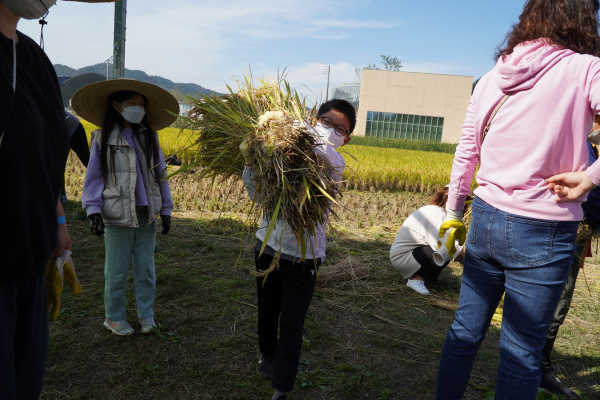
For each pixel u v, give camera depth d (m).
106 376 2.54
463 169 2.03
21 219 1.24
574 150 1.62
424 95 50.75
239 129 2.13
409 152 23.47
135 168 2.81
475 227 1.86
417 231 4.23
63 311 3.27
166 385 2.48
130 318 3.26
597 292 4.45
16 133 1.19
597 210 2.33
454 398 1.97
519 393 1.75
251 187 2.15
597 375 2.93
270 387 2.53
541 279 1.67
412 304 3.97
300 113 2.26
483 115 1.83
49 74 1.47
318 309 3.71
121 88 2.77
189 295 3.72
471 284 1.92
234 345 2.97
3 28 1.22
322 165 2.01
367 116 51.78
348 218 7.22
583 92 1.58
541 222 1.64
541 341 1.75
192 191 7.68
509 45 1.84
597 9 1.68
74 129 2.02
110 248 2.90
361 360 2.93
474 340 1.92
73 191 7.34
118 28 7.46
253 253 4.95
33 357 1.47
